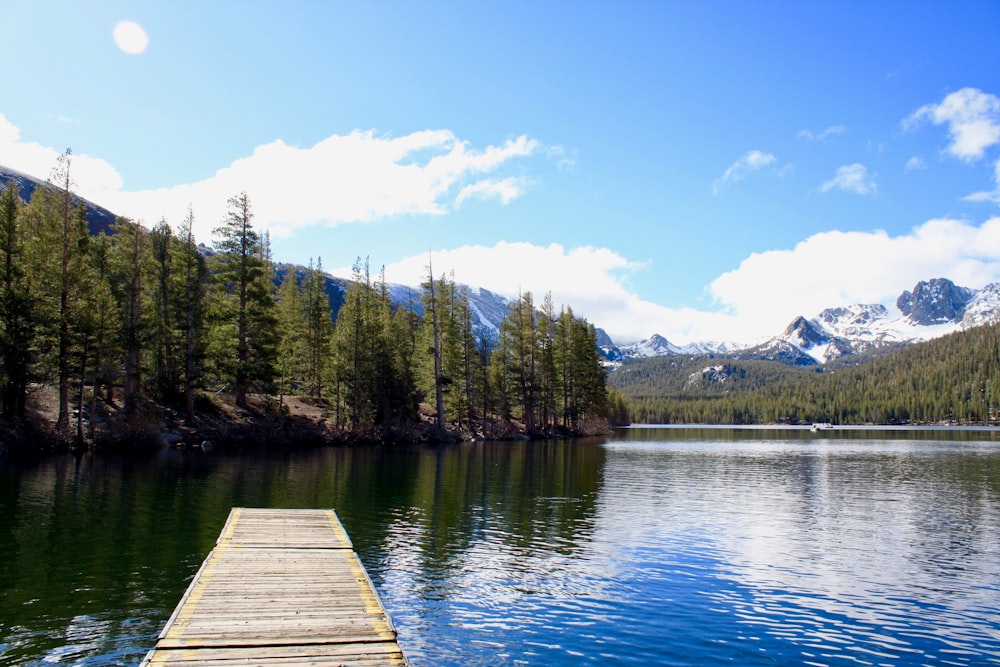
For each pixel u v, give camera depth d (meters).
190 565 16.81
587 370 103.19
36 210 48.03
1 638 11.90
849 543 22.17
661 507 29.05
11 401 43.16
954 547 21.73
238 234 56.97
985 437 134.25
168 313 56.12
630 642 12.73
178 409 54.72
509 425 86.94
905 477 44.47
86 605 13.72
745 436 132.75
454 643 12.49
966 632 13.69
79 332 43.84
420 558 18.75
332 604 12.22
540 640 12.73
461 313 86.25
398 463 45.31
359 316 65.81
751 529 24.33
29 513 23.03
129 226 55.12
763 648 12.61
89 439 43.69
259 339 56.44
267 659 9.47
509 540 21.41
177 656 9.50
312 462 43.56
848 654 12.43
